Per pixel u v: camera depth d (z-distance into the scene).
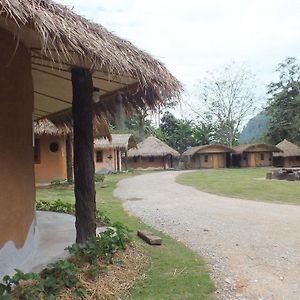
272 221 8.56
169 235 7.17
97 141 31.31
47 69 5.40
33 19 2.93
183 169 42.84
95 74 5.12
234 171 34.38
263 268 5.02
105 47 3.59
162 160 43.94
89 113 5.16
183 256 5.57
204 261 5.32
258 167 44.62
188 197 13.88
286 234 7.12
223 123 53.44
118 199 13.46
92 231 5.19
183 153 47.84
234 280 4.52
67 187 17.89
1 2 2.66
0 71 4.05
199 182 20.78
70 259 4.47
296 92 49.31
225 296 4.03
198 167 45.34
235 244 6.39
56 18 3.18
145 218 9.22
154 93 4.95
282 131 50.00
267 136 52.16
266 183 19.45
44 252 4.95
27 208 4.80
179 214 9.84
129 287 4.19
